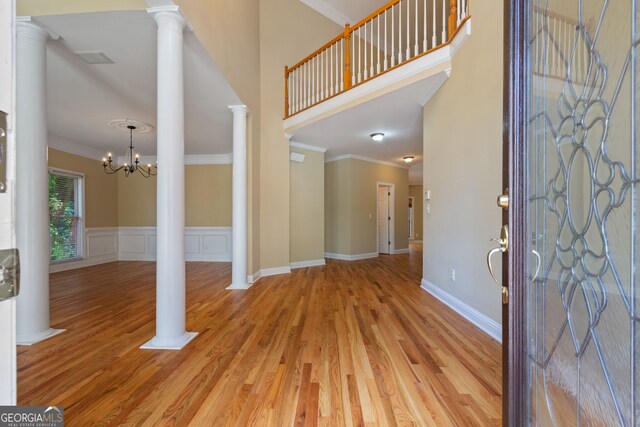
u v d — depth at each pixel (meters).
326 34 5.45
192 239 6.73
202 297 3.50
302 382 1.68
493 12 2.26
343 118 4.22
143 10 2.09
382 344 2.17
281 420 1.36
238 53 3.59
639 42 0.57
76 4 2.09
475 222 2.54
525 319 0.87
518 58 0.89
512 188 0.89
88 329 2.50
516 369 0.87
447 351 2.06
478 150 2.48
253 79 4.31
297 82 4.85
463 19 2.61
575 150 0.74
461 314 2.82
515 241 0.88
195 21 2.38
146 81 3.13
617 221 0.62
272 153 4.83
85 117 4.25
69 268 5.51
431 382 1.67
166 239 2.16
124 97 3.54
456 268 2.91
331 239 7.02
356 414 1.40
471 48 2.58
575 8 0.75
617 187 0.62
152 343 2.15
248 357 1.98
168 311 2.16
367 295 3.57
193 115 4.21
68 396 1.55
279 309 3.04
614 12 0.63
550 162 0.83
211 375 1.76
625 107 0.60
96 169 6.20
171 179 2.16
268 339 2.28
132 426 1.32
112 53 2.61
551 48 0.82
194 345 2.18
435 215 3.42
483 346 2.13
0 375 0.44
